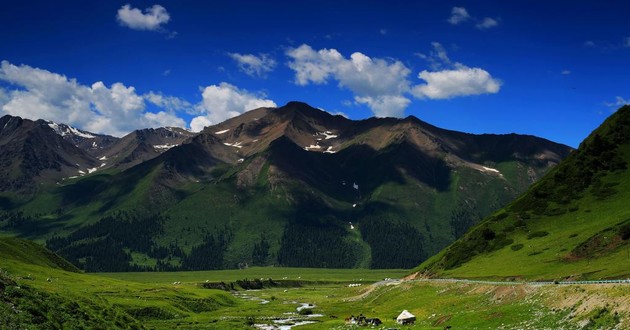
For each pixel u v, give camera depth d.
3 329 53.44
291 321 158.62
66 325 63.97
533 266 146.25
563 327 82.44
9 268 152.62
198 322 143.25
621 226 144.38
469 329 99.81
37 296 68.31
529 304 102.81
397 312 150.38
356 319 138.12
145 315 148.00
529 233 185.38
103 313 80.12
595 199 188.00
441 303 138.38
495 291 124.38
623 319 73.44
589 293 89.06
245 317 165.38
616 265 117.00
